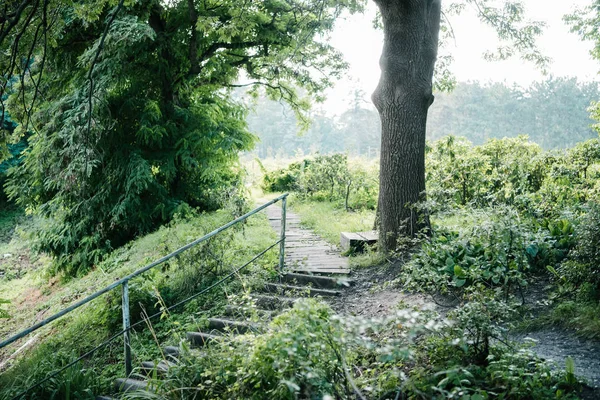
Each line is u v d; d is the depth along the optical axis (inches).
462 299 202.2
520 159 422.9
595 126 621.6
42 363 216.1
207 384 151.2
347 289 247.3
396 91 282.8
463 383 122.0
